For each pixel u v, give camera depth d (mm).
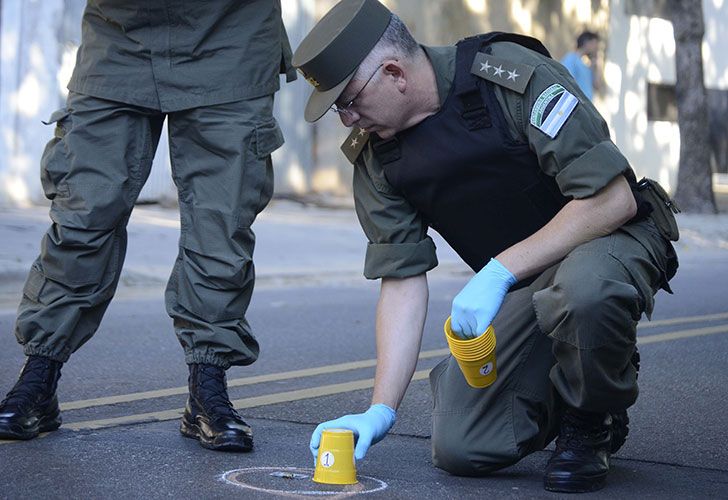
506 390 7211
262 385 10992
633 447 8430
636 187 6945
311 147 33500
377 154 7148
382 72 6660
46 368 8070
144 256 20281
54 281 8031
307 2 32344
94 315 8211
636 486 7211
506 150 6777
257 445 8094
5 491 6586
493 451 7141
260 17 8094
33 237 20875
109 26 8008
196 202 8008
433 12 36281
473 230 7117
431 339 14305
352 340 14086
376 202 7332
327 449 6941
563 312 6492
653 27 45531
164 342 13398
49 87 27297
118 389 10523
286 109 32906
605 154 6582
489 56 6824
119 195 7984
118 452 7648
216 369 8023
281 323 15305
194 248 7984
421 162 6926
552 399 7277
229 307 7992
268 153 8117
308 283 19953
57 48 27328
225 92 7969
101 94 7953
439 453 7262
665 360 12539
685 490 7152
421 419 9352
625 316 6480
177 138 8109
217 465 7359
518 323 7207
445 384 7383
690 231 30922
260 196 8102
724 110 50375
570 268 6566
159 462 7391
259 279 19562
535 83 6703
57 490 6645
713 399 10383
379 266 7375
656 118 46344
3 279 17344
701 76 37094
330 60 6613
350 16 6637
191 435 8141
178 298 8094
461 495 6789
